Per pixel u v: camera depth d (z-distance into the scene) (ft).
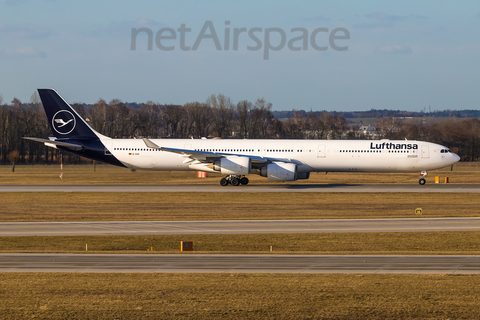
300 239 353.92
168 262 269.23
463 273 242.58
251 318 176.86
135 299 196.44
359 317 178.50
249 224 406.21
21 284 218.38
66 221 422.00
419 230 379.76
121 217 441.27
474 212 463.42
